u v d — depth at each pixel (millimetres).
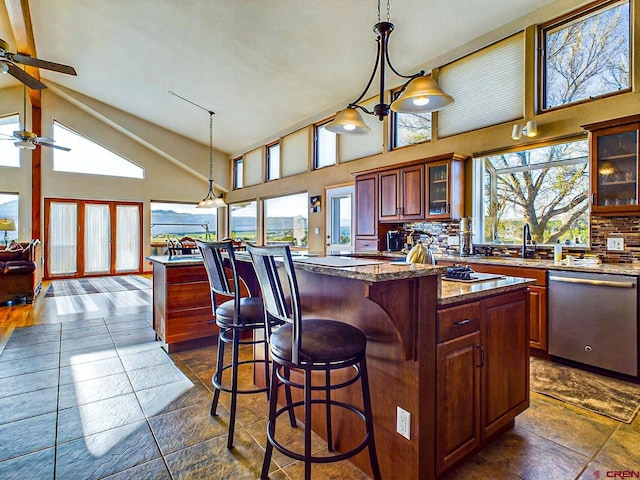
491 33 3850
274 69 5176
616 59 3078
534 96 3561
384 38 2656
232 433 1820
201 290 3355
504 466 1653
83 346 3381
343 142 5980
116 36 5164
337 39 4211
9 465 1667
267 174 8148
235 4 4016
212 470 1639
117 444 1835
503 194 4035
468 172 4160
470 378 1633
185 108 7188
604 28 3145
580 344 2787
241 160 9273
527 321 1983
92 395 2377
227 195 9891
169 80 6125
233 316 1963
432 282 1450
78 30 5223
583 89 3287
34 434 1923
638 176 2709
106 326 4078
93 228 8453
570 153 3496
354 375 1688
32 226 7742
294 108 6367
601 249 3195
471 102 4125
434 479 1476
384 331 1530
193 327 3318
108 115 7965
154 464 1681
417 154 4727
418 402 1399
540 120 3521
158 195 9164
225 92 6211
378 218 4828
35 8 4867
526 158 3828
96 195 8453
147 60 5621
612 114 3072
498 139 3857
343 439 1765
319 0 3699
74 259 8258
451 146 4320
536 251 3658
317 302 1936
